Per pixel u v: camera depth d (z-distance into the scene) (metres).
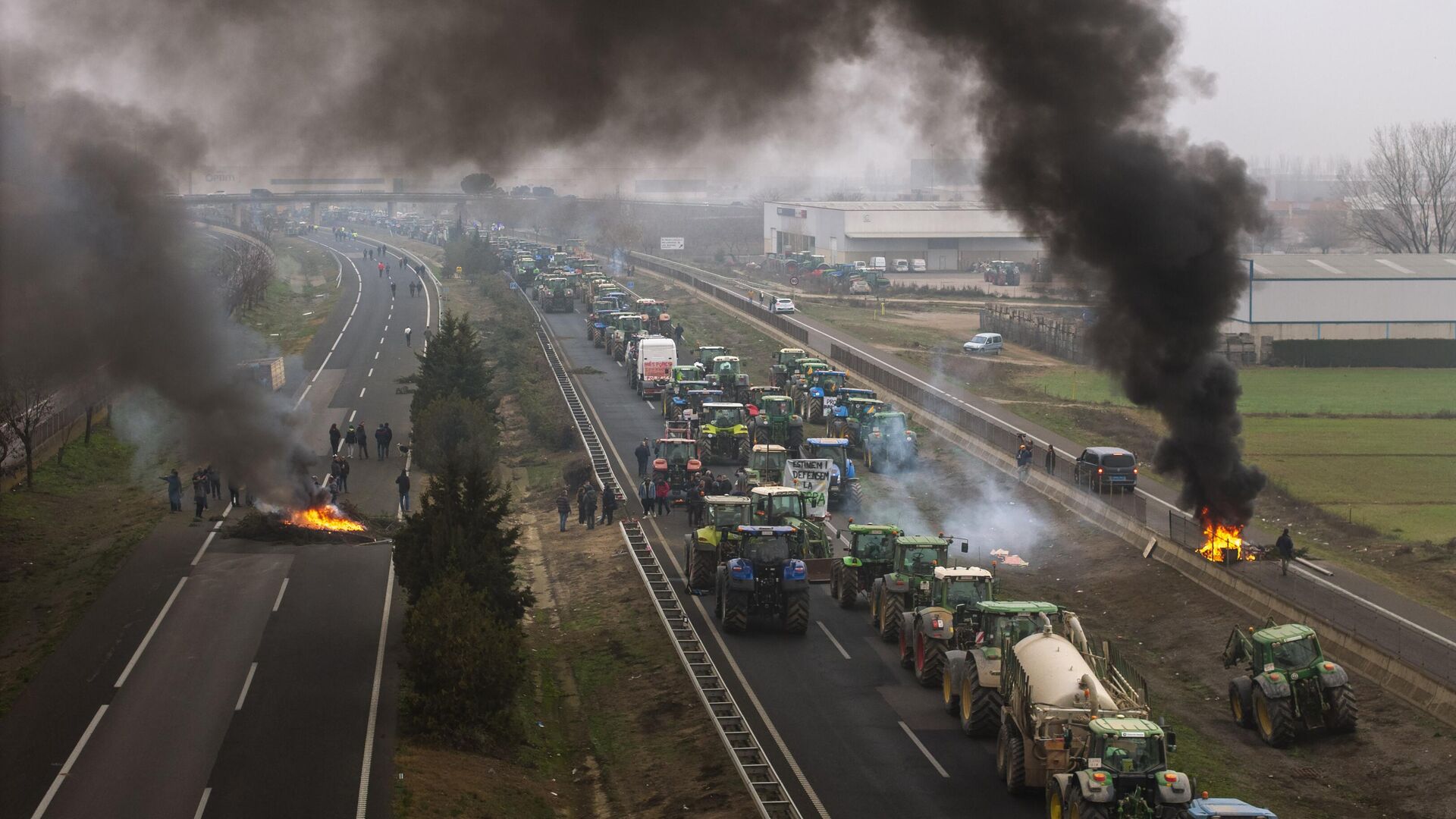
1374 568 45.12
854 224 170.12
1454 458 65.00
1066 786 24.17
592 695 36.88
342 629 40.59
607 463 66.44
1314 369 98.25
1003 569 49.75
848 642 39.09
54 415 66.06
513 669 33.03
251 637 39.81
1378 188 160.38
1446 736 30.44
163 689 35.41
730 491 55.00
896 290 149.88
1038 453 64.94
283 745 31.11
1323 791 28.75
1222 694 35.66
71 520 56.22
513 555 38.81
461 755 31.11
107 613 42.56
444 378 71.06
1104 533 51.72
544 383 89.19
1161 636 41.22
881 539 42.44
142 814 27.33
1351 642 36.03
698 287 146.38
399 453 70.75
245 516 55.03
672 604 43.25
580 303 138.00
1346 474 61.84
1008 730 28.12
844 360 93.94
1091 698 25.69
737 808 27.75
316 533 52.12
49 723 33.00
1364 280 100.50
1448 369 97.69
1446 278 100.38
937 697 34.34
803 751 30.81
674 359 84.56
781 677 36.06
